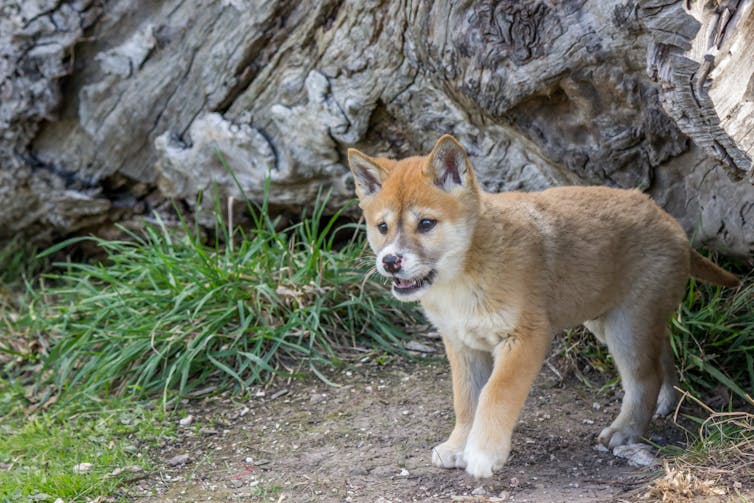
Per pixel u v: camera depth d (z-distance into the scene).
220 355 9.83
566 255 7.84
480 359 8.09
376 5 9.63
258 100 11.05
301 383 9.65
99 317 10.47
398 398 9.16
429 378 9.56
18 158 12.12
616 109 8.62
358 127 10.45
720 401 8.90
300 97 10.70
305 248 11.50
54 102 11.61
